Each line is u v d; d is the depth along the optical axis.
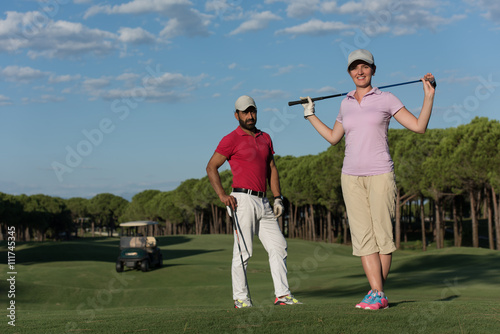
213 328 3.61
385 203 4.25
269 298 13.40
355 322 3.68
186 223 101.25
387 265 4.38
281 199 5.52
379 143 4.30
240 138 5.25
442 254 26.59
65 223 114.25
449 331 3.44
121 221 142.62
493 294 12.27
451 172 34.53
